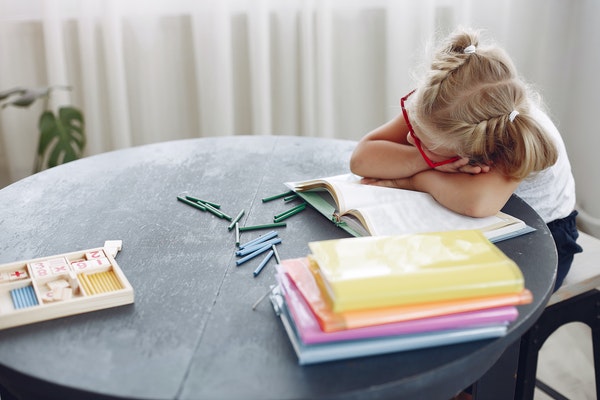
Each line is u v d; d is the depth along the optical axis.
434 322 0.76
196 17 2.24
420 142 1.23
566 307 1.34
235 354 0.77
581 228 2.38
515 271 0.80
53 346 0.80
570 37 2.32
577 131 2.35
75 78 2.37
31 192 1.30
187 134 2.47
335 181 1.21
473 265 0.80
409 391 0.73
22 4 2.25
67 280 0.94
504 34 2.29
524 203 1.23
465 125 1.09
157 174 1.39
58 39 2.22
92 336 0.82
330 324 0.73
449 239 0.88
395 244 0.86
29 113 2.39
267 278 0.95
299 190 1.25
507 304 0.79
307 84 2.33
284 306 0.83
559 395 1.61
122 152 1.54
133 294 0.89
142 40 2.28
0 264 1.00
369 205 1.12
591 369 1.79
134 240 1.08
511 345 1.06
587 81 2.28
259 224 1.13
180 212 1.19
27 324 0.85
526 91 1.15
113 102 2.30
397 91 2.31
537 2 2.29
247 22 2.27
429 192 1.19
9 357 0.78
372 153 1.30
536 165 1.09
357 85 2.40
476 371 0.83
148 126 2.41
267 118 2.35
